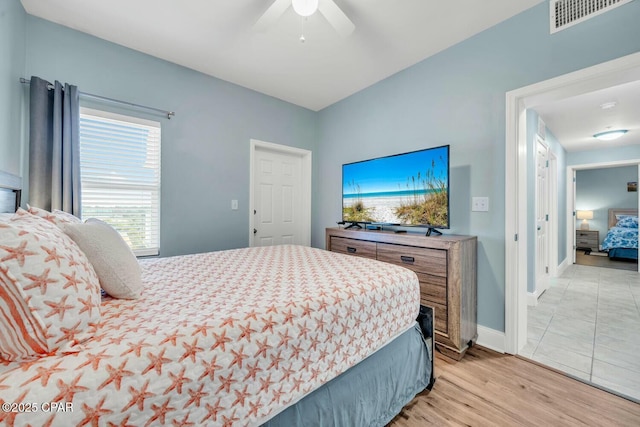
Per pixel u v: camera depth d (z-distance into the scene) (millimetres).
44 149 1910
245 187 3143
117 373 628
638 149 4527
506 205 1986
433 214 2258
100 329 774
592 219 6832
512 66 1959
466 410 1419
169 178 2592
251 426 829
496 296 2051
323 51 2410
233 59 2541
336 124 3551
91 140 2215
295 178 3801
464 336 1939
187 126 2695
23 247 623
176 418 691
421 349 1518
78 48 2133
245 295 1091
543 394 1535
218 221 2930
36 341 617
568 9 1710
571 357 1918
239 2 1845
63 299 669
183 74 2658
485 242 2109
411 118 2643
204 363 747
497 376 1706
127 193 2391
